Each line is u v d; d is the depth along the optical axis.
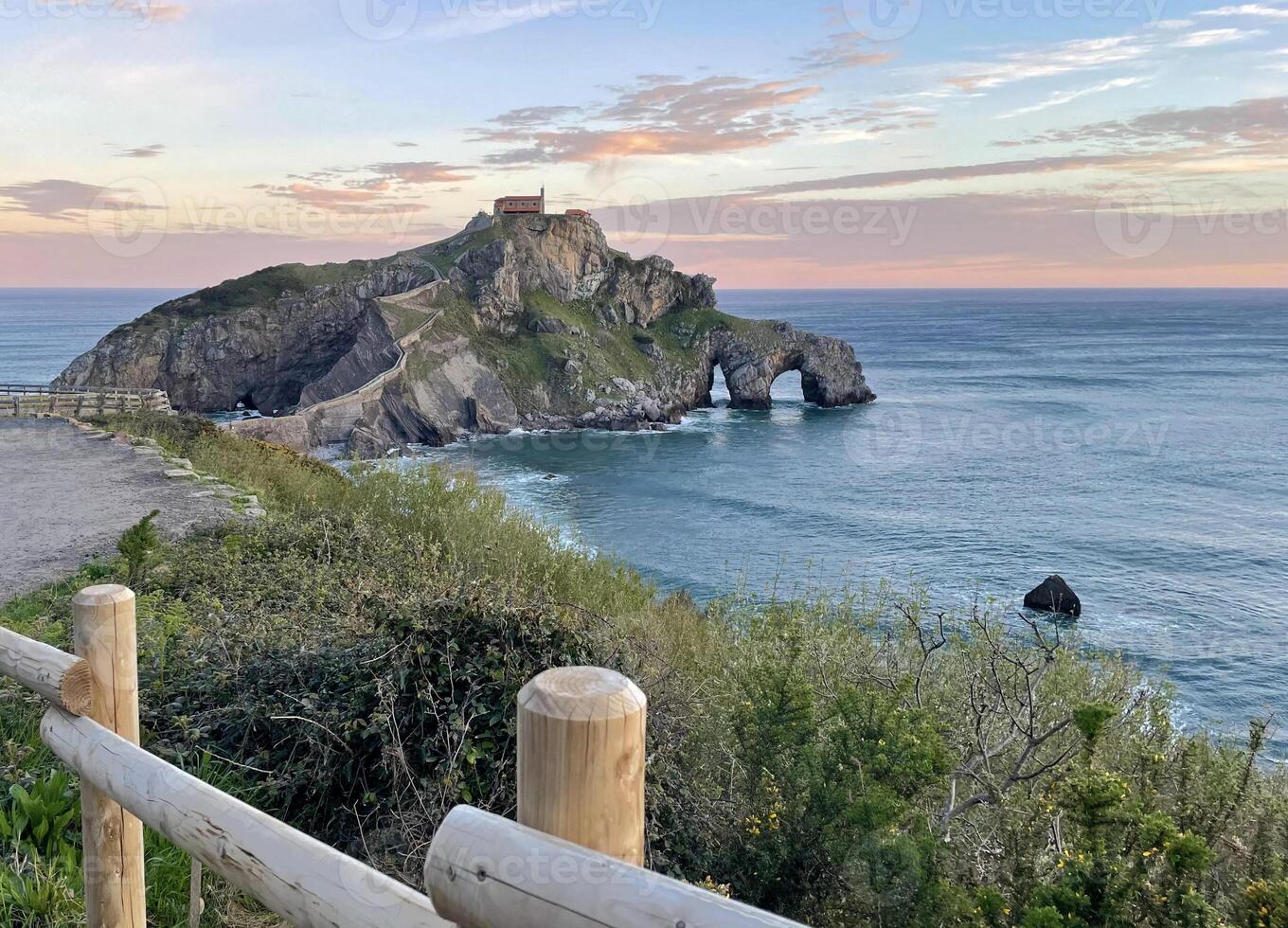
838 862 3.84
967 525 39.47
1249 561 33.56
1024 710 5.51
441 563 9.16
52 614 7.15
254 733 4.59
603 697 1.06
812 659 6.42
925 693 6.02
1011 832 3.90
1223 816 3.98
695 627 9.82
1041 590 26.64
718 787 4.59
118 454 18.50
